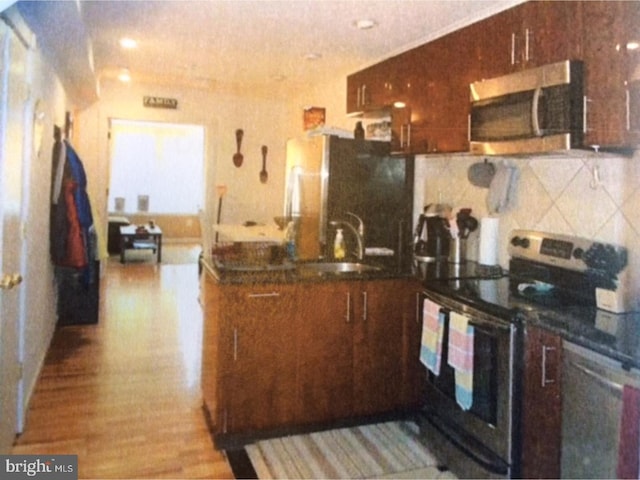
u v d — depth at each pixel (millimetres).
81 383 3359
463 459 2367
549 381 1976
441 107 2979
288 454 2590
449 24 3117
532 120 2205
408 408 2998
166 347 4168
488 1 2727
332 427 2863
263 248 3139
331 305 2770
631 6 1887
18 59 2348
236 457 2541
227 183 6695
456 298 2443
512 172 2959
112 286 6520
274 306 2650
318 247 3697
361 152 3758
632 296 2139
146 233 8672
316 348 2758
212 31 3471
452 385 2514
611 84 1958
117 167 11742
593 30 2035
